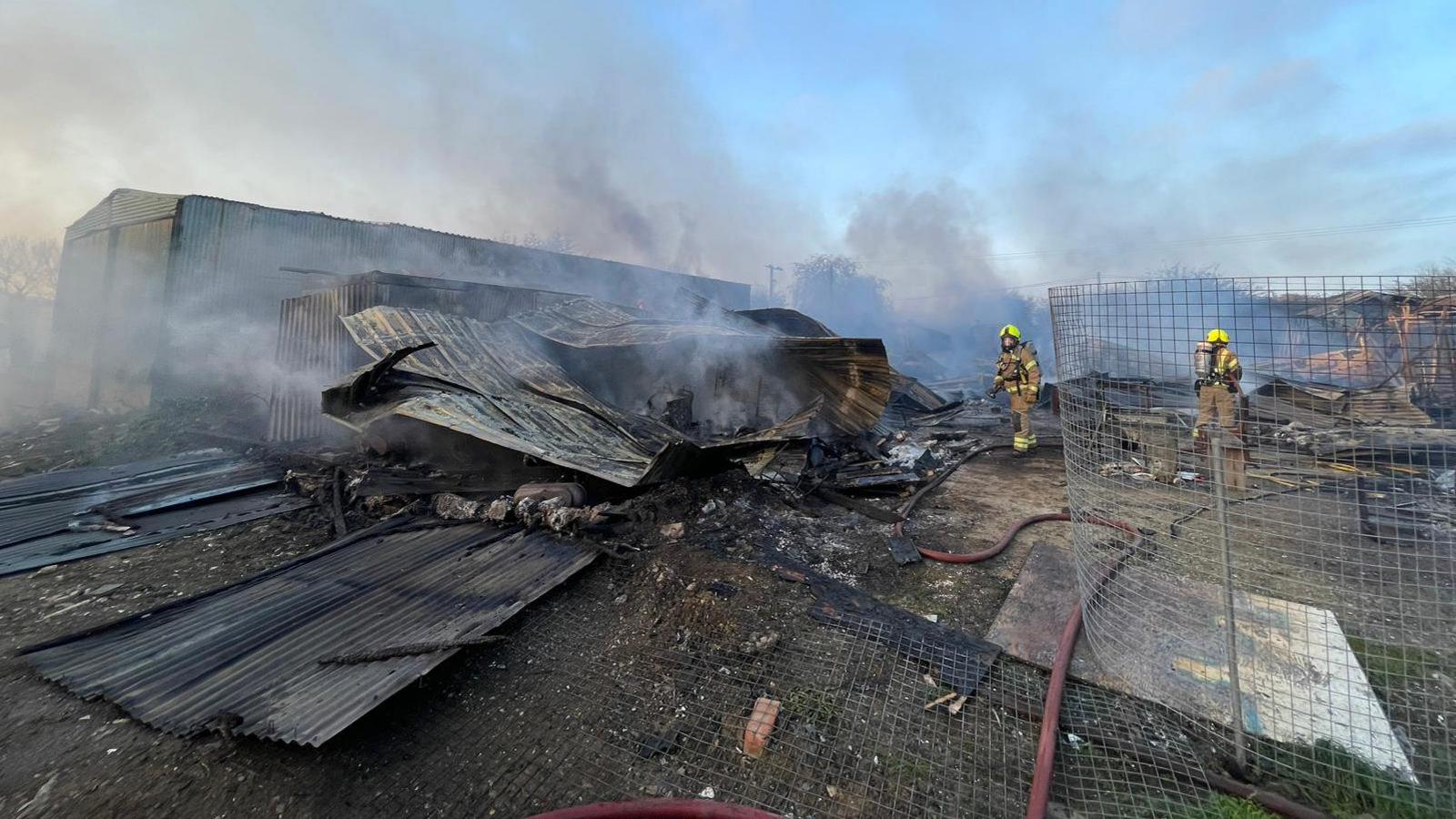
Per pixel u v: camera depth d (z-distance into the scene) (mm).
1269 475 3527
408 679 2887
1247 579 3535
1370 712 2549
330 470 6879
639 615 3688
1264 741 2520
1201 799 2324
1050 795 2373
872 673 3105
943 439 10227
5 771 2559
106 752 2662
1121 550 4078
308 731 2557
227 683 2957
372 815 2373
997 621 3613
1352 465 3150
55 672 3127
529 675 3189
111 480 6613
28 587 4281
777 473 6582
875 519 5562
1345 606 3207
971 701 2924
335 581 3947
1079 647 3275
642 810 2203
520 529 4746
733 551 4363
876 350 7766
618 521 4895
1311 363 2705
